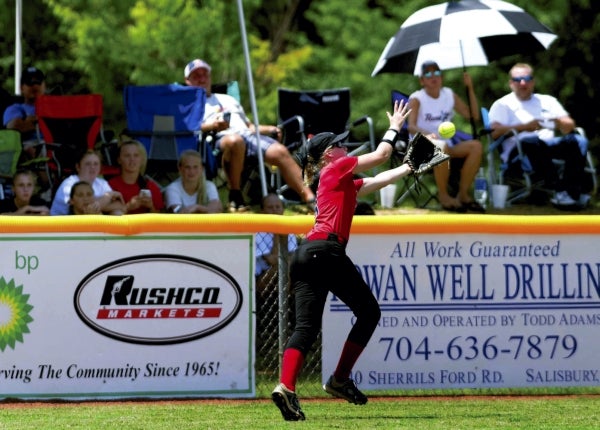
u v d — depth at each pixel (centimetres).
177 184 3956
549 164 4394
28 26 7225
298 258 2558
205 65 4438
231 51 7119
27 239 2970
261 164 4194
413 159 2602
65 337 2983
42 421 2683
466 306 3072
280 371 3045
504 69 6925
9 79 7112
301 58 7438
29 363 2977
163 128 4291
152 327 3000
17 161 4041
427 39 4388
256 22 8206
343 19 7725
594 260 3100
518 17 4462
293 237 3197
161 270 2997
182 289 3005
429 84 4450
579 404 2930
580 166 4381
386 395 3059
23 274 2972
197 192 3956
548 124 4516
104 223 2973
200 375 3012
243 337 3023
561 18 6900
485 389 3123
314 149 2612
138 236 2991
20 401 2970
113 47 6781
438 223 3044
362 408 2870
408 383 3062
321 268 2539
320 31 7862
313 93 4641
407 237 3058
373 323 2638
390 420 2681
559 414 2773
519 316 3084
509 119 4509
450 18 4416
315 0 8181
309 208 4159
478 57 4638
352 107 7219
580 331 3102
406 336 3059
